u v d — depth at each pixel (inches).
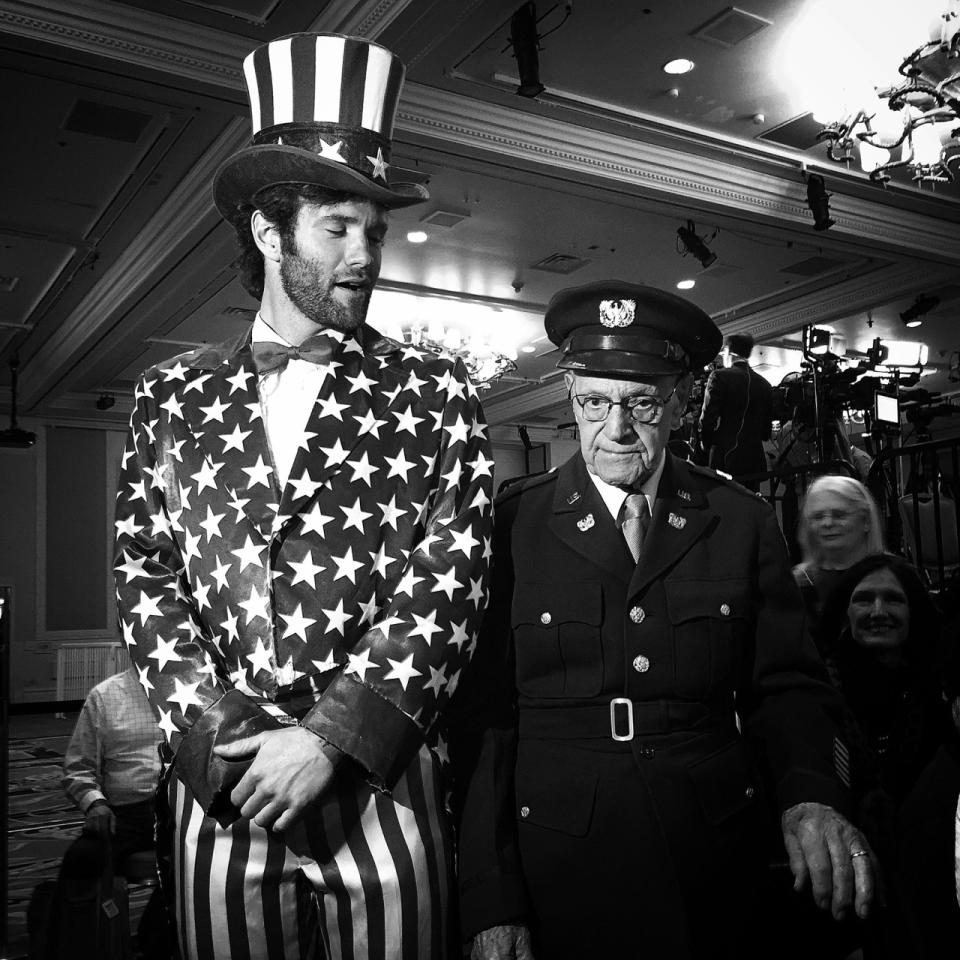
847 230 316.5
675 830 54.6
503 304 386.0
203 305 359.6
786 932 63.4
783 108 253.1
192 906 51.8
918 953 64.4
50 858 192.1
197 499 54.9
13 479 515.2
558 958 54.9
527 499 63.7
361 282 54.3
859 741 77.4
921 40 217.2
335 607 52.7
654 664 57.1
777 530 62.2
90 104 222.4
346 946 51.5
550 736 58.0
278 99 55.1
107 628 527.5
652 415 57.9
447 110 237.8
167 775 55.0
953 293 387.9
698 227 313.3
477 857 54.9
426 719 50.7
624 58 226.8
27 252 314.5
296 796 46.9
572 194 279.7
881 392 299.7
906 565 88.6
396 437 56.7
